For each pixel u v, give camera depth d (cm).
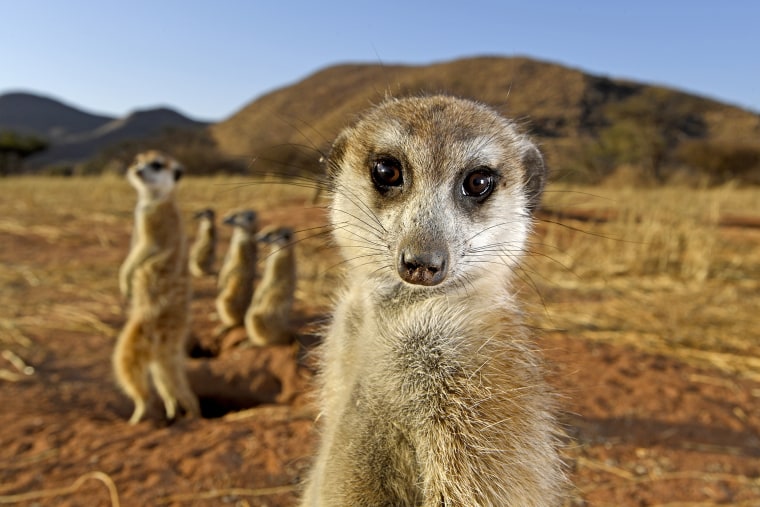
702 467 30
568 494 20
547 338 44
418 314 17
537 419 17
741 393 38
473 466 16
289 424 33
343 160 20
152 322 37
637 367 41
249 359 43
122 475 28
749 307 54
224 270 50
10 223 88
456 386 16
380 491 17
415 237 17
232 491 27
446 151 18
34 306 53
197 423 34
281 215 89
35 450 30
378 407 17
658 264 66
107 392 39
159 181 43
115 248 76
